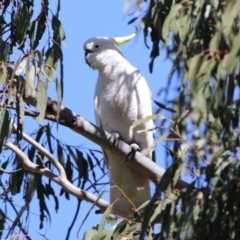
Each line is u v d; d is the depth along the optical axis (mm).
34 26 10375
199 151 7750
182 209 7855
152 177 10633
